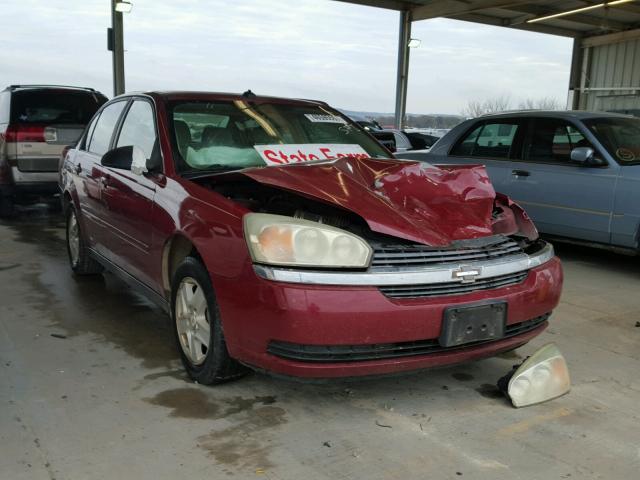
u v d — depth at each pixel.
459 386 3.23
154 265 3.50
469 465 2.48
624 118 6.12
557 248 6.89
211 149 3.62
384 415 2.89
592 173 5.61
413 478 2.38
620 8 17.98
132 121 4.17
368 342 2.61
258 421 2.80
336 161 3.32
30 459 2.45
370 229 2.78
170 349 3.66
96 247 4.63
